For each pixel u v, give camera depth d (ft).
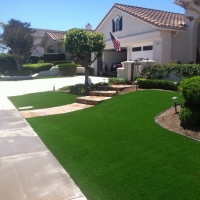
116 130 20.33
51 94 43.80
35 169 15.49
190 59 53.01
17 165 16.15
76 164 15.69
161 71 40.83
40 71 89.86
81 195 12.43
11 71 84.99
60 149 18.39
